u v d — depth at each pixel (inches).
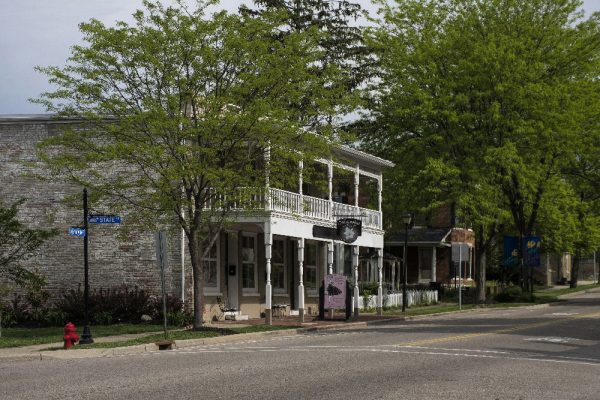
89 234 1320.1
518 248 2160.4
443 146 1860.2
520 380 567.8
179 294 1278.3
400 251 2522.1
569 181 2246.6
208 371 608.4
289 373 592.1
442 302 2091.5
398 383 540.7
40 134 1337.4
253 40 1094.4
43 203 1334.9
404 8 1937.7
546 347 839.1
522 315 1482.5
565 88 1854.1
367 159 1574.8
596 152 2026.3
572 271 3070.9
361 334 1056.2
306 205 1275.8
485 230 1979.6
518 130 1795.0
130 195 1284.4
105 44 1043.9
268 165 1135.0
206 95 1088.2
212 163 1101.7
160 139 1184.2
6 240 1140.5
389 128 1964.8
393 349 794.2
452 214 2508.6
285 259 1534.2
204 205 1187.9
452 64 1886.1
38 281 1154.0
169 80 1055.0
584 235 2397.9
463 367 639.8
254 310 1424.7
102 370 639.1
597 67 1959.9
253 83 1082.7
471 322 1289.4
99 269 1312.7
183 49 1058.1
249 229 1395.2
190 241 1109.7
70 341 911.0
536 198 2047.2
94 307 1263.5
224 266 1357.0
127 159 1072.2
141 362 702.5
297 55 1141.7
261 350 812.0
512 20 1913.1
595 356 761.6
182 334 1045.2
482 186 1827.0
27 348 914.7
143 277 1295.5
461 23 1900.8
